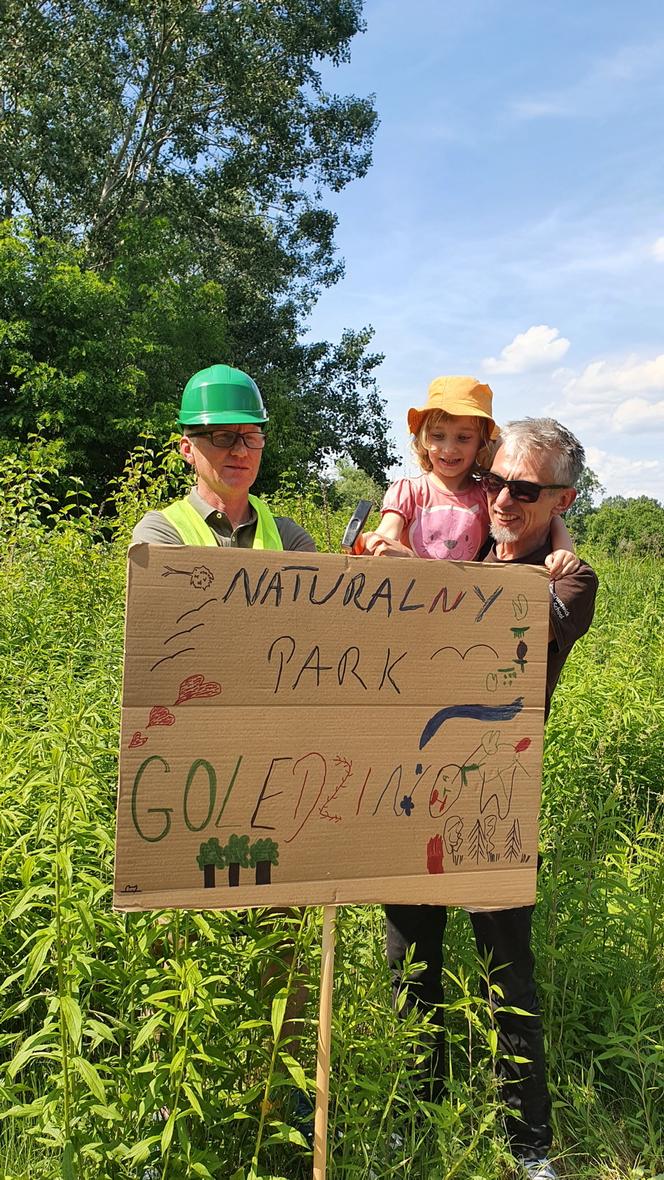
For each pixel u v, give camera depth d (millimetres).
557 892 3418
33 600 6629
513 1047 2855
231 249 30422
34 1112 2271
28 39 25141
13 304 20234
